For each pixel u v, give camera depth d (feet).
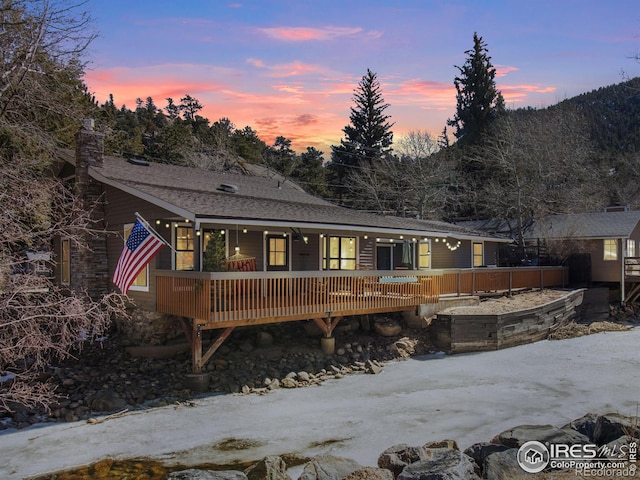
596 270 92.27
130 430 33.81
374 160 170.19
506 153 125.29
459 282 66.44
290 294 46.85
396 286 57.06
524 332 61.57
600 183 160.15
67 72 45.16
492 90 177.99
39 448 30.99
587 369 48.98
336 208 76.18
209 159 148.66
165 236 52.37
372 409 37.76
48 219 43.96
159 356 46.91
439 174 145.38
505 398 40.06
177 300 45.24
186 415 36.60
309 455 29.58
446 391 42.16
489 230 113.39
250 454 29.94
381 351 53.88
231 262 50.88
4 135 45.68
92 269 57.57
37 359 36.40
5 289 32.73
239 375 44.16
